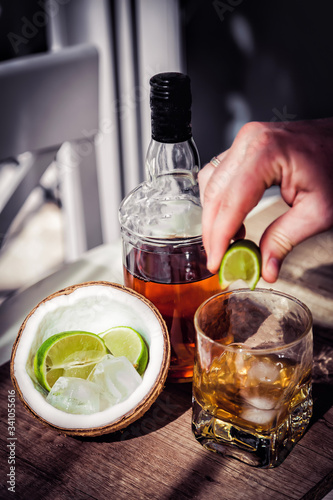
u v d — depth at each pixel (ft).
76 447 2.16
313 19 4.20
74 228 4.54
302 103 4.60
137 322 2.25
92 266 2.89
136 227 2.28
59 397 2.07
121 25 4.12
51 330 2.27
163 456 2.12
